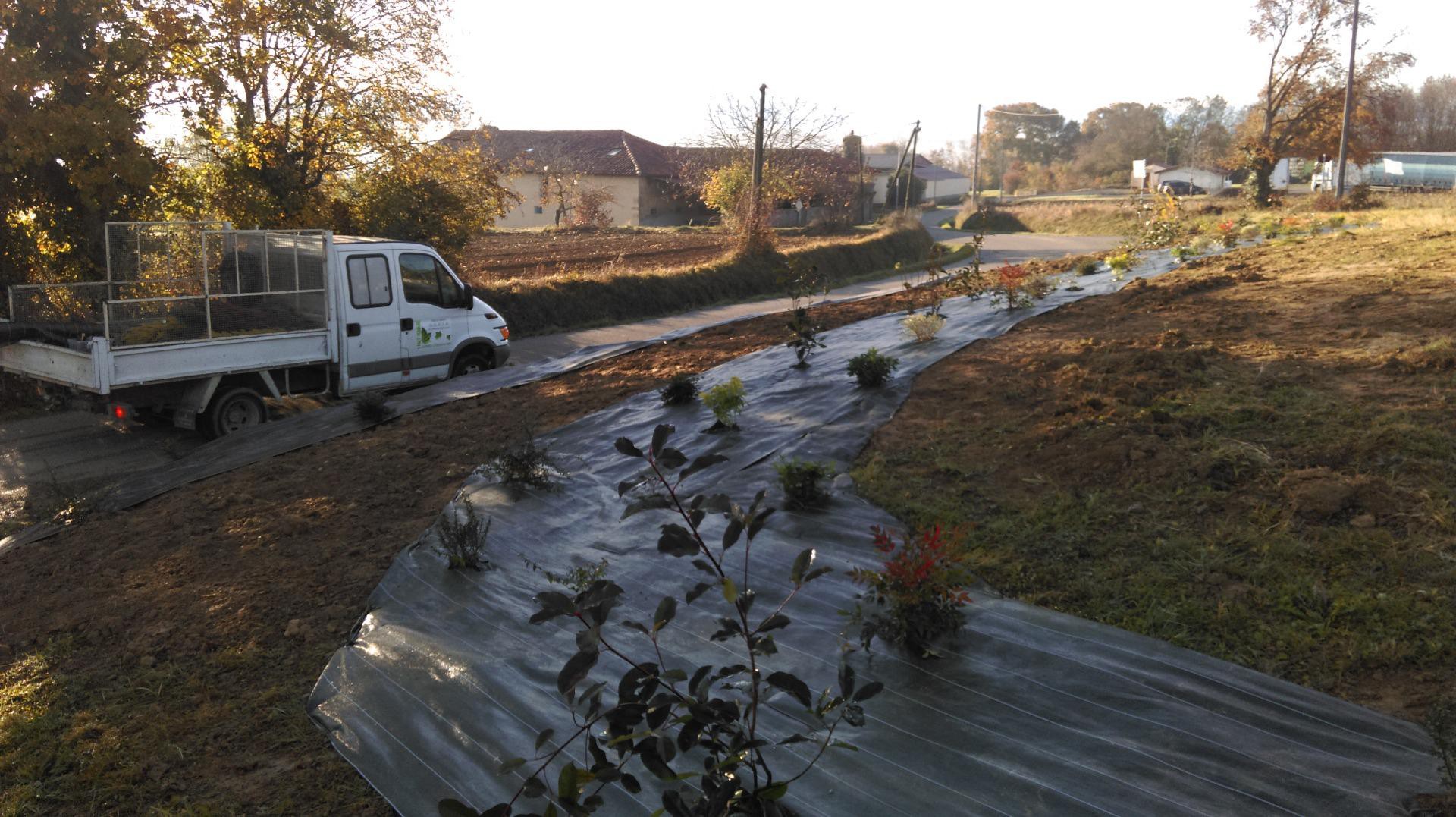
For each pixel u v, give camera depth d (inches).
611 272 969.5
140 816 166.2
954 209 3260.3
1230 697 156.7
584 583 225.8
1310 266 557.9
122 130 520.7
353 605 241.4
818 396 361.4
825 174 2260.1
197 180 693.3
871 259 1481.3
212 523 311.6
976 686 167.0
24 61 490.3
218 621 239.9
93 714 201.6
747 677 176.2
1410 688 156.3
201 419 429.7
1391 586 183.0
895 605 179.8
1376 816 126.6
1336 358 321.4
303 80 722.2
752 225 1256.8
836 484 267.7
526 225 2359.7
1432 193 1921.8
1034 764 145.9
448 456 357.7
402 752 173.8
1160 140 4330.7
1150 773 140.9
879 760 150.9
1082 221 2322.8
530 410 418.0
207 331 416.8
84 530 319.9
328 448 389.4
